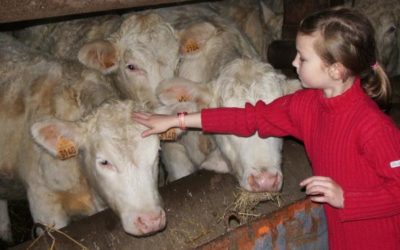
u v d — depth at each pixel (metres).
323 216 1.48
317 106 1.38
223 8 2.77
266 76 1.80
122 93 2.31
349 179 1.29
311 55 1.24
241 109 1.56
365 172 1.28
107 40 2.21
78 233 1.47
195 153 2.21
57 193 1.87
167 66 2.24
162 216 1.54
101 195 1.68
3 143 1.90
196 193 1.73
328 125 1.31
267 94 1.76
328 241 1.50
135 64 2.21
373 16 3.11
